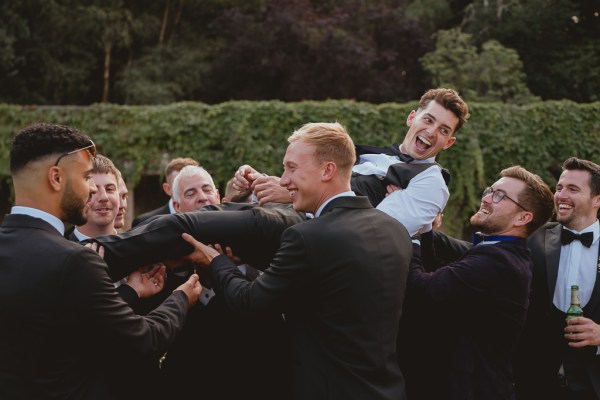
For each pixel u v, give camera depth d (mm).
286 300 2430
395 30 21703
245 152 11766
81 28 21594
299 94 20578
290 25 20734
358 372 2391
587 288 3504
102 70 22969
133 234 2637
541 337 3529
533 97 17344
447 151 12016
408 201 3012
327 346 2426
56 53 21922
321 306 2436
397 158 3354
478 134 12133
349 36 20828
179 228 2666
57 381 2201
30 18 21453
